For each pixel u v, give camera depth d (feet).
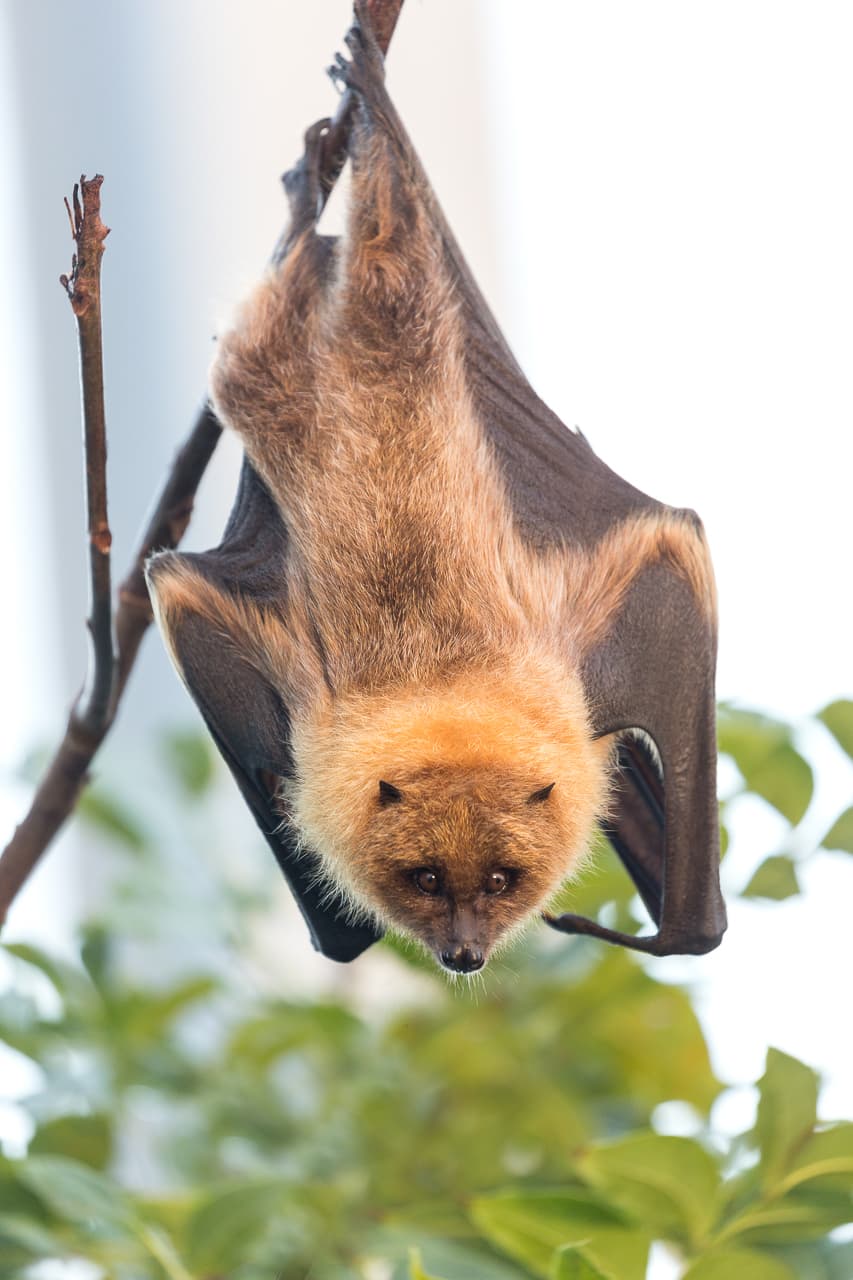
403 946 17.01
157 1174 17.42
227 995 17.25
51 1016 17.17
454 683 16.70
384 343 16.70
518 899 16.71
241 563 16.79
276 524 16.79
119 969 17.22
